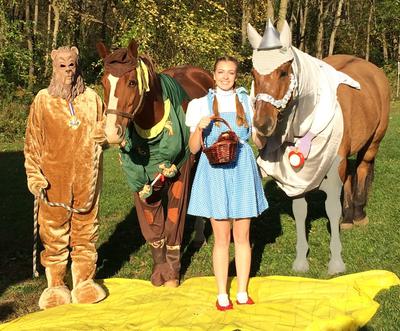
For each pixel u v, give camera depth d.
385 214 7.02
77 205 4.71
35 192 4.61
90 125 4.59
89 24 24.28
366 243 5.95
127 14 18.70
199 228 6.30
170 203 4.99
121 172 11.04
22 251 6.57
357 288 4.59
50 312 4.57
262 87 4.23
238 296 4.42
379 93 6.17
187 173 4.98
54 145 4.58
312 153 4.84
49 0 21.69
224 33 19.47
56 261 4.81
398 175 9.20
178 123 4.75
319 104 4.82
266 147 4.89
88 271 4.81
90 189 4.67
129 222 7.54
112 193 9.22
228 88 4.26
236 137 4.03
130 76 4.18
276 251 5.98
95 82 21.58
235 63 4.22
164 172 4.77
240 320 4.09
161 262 5.12
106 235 7.01
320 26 30.50
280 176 5.05
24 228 7.48
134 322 4.26
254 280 4.91
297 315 4.13
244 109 4.26
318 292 4.54
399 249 5.75
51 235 4.75
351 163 9.41
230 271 5.44
